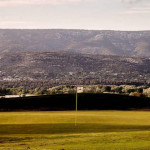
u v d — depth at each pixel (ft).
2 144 138.00
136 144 133.59
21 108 365.20
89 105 373.81
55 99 394.11
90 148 126.11
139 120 232.32
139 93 601.21
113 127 195.83
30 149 124.77
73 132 176.14
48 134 169.27
